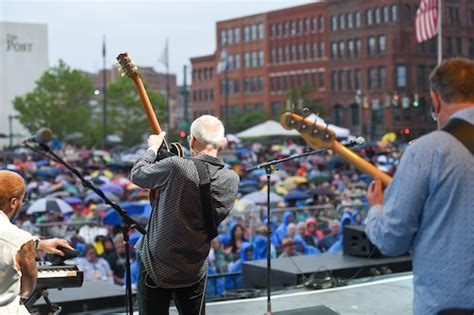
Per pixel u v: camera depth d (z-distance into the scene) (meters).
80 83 80.56
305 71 85.25
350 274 7.32
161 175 3.71
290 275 6.98
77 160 37.78
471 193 2.56
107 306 6.10
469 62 2.70
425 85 73.75
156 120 4.18
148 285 3.91
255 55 93.06
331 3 80.94
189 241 3.77
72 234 12.98
